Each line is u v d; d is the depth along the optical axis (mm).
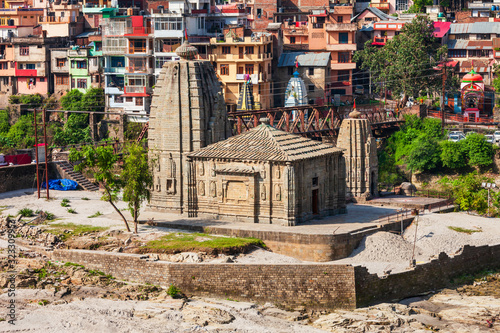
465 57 163875
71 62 163000
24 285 77438
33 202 99125
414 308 76000
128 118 149125
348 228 83938
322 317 73688
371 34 166500
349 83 157125
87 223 88875
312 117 123438
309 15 161375
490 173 124375
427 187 125750
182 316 71250
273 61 155250
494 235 89875
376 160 102375
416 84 144000
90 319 70250
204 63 91688
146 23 151000
